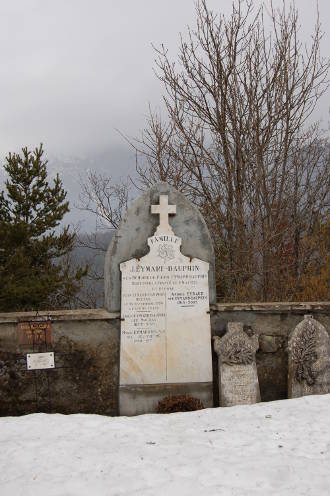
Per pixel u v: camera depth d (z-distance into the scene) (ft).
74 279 50.62
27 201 52.39
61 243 52.31
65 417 18.67
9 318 20.66
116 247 21.54
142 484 13.14
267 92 38.27
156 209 21.61
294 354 21.44
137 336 21.27
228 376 21.18
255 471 13.71
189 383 21.38
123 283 21.36
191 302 21.62
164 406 20.65
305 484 13.03
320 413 18.04
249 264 36.11
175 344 21.43
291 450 15.17
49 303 49.44
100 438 16.46
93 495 12.67
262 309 22.08
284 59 37.73
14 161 52.39
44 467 14.17
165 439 16.30
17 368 20.80
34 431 17.24
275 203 38.73
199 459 14.52
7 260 49.29
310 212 39.60
